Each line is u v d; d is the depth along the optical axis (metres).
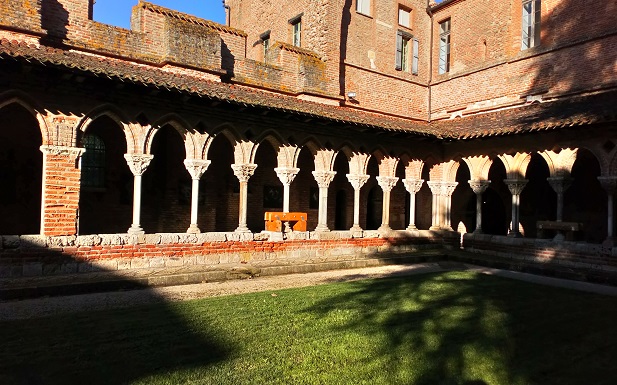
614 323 7.61
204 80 12.81
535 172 18.62
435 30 20.69
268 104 11.99
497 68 17.91
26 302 8.20
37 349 5.75
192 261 11.41
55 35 11.41
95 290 9.17
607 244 12.48
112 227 15.57
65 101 9.78
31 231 13.99
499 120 15.88
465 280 11.53
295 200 20.12
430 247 16.89
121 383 4.76
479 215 16.47
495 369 5.50
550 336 6.86
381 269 13.62
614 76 14.39
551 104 15.59
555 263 13.58
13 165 13.75
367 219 22.80
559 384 5.15
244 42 14.97
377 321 7.37
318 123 13.99
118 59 12.33
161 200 16.66
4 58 8.21
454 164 17.34
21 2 10.18
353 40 18.14
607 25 14.62
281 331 6.68
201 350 5.80
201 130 11.90
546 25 16.42
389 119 17.02
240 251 12.33
